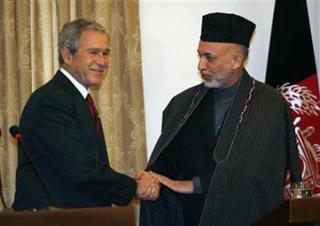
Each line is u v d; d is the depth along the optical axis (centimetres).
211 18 325
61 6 394
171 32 426
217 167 309
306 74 411
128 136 403
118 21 409
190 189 318
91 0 402
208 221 305
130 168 402
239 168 310
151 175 317
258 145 316
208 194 306
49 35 396
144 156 403
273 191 315
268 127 320
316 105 407
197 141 327
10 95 385
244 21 328
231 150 312
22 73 387
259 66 437
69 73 315
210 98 333
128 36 406
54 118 293
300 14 418
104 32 319
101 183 293
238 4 436
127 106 405
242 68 332
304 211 216
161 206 330
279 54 413
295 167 326
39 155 295
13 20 388
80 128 298
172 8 427
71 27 316
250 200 310
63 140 290
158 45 425
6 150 383
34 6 396
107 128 398
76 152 289
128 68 405
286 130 327
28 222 215
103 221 221
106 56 320
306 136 404
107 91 400
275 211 226
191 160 325
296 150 328
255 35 438
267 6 439
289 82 409
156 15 425
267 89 332
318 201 216
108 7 404
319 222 218
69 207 291
